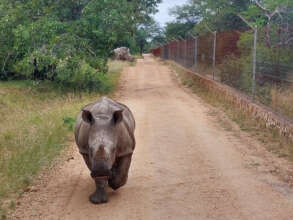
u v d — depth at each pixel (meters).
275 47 12.20
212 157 9.23
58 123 12.12
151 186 7.39
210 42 21.16
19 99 18.62
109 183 6.67
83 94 19.62
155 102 17.83
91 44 21.30
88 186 7.48
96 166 5.26
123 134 6.18
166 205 6.53
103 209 6.40
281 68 11.64
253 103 13.45
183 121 13.37
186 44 31.17
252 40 14.28
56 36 19.45
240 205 6.49
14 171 8.04
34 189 7.34
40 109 16.70
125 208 6.42
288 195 6.88
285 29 11.70
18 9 20.95
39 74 21.94
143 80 28.94
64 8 21.78
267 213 6.17
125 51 50.47
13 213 6.34
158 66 43.09
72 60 20.06
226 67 17.77
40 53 19.38
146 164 8.72
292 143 9.94
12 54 22.47
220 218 6.03
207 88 20.30
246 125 12.41
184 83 25.48
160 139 10.93
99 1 20.84
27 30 19.31
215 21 36.53
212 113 14.76
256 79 13.73
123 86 25.20
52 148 9.78
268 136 10.95
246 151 9.68
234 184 7.45
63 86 21.67
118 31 21.41
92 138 5.54
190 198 6.81
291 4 15.77
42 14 21.52
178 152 9.67
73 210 6.41
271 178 7.75
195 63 25.64
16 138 10.42
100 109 6.23
